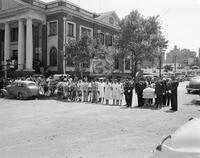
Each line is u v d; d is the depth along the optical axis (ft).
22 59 126.62
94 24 146.92
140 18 125.59
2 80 92.22
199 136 10.51
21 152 23.29
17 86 74.49
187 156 9.98
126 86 55.47
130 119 40.04
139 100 55.16
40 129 33.22
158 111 48.47
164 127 34.04
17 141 27.30
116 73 158.61
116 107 54.95
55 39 127.75
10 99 74.28
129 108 53.01
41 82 86.94
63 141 27.02
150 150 23.30
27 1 124.57
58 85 76.02
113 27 161.89
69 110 50.70
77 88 68.59
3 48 155.74
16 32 145.59
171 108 49.75
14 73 123.13
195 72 329.31
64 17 125.18
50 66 129.29
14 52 146.41
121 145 25.20
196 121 12.00
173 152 10.43
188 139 10.61
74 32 131.75
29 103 63.62
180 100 68.23
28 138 28.53
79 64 101.96
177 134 11.37
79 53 97.60
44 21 129.90
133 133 30.66
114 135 29.63
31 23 124.06
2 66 141.69
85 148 24.27
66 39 125.80
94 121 38.55
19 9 125.18
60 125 35.65
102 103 62.90
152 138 28.12
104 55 109.50
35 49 135.13
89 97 73.00
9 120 40.04
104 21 154.51
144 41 119.85
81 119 40.34
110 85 60.70
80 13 134.31
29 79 92.32
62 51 110.93
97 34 148.36
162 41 128.06
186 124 12.10
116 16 167.43
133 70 133.80
